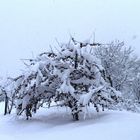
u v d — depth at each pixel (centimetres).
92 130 659
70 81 862
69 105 866
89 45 898
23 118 953
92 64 877
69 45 897
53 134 684
